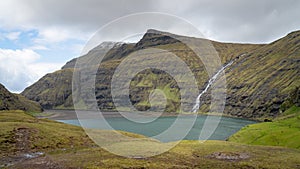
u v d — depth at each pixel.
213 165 36.59
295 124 83.06
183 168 33.25
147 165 32.28
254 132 82.50
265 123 96.88
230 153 43.97
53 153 44.06
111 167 31.47
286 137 68.31
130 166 31.73
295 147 58.72
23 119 71.75
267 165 37.28
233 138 84.19
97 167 31.91
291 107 144.50
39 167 35.03
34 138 51.03
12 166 36.44
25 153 44.09
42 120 77.62
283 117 126.56
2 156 41.88
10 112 89.38
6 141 48.16
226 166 36.44
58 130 59.06
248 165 37.03
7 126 54.97
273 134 73.06
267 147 52.25
